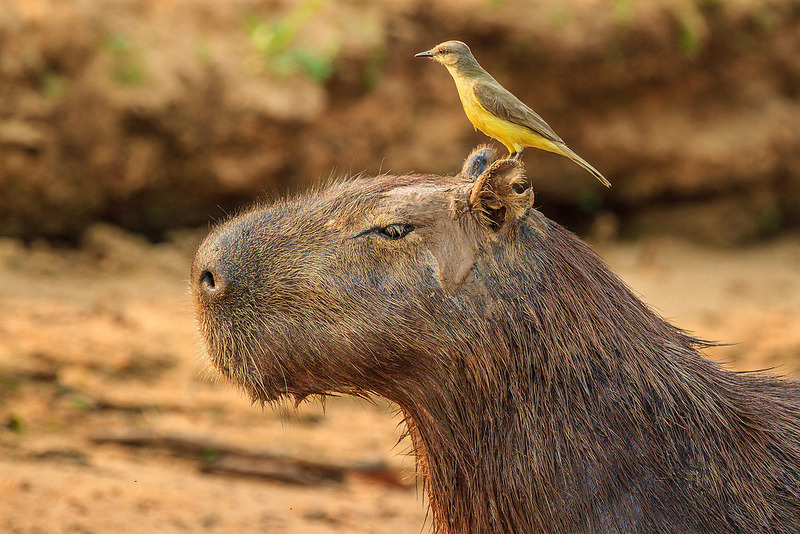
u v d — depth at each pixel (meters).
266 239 5.44
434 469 5.61
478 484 5.30
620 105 24.66
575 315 5.22
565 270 5.33
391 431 13.91
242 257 5.39
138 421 12.11
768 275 24.02
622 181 25.27
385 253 5.33
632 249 25.00
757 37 25.44
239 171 20.03
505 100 5.48
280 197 6.00
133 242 19.14
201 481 10.38
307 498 10.49
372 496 11.31
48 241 18.88
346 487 11.66
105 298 16.48
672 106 25.12
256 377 5.41
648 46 23.94
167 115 18.97
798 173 26.14
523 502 5.12
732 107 25.69
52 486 8.70
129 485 9.33
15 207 18.23
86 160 18.55
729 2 24.86
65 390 12.08
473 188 5.24
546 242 5.37
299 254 5.38
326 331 5.33
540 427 5.12
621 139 24.64
